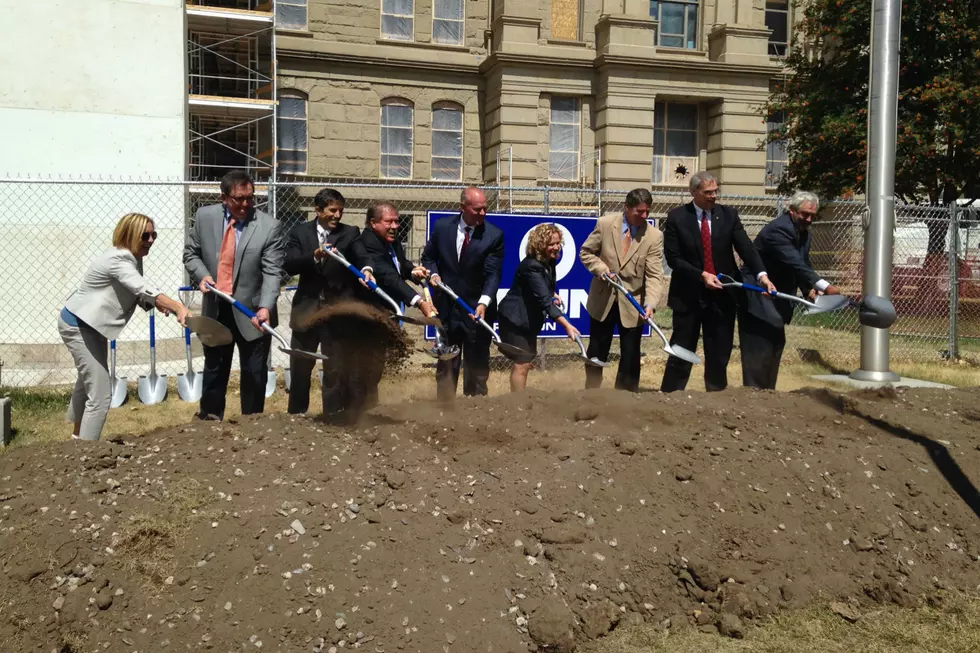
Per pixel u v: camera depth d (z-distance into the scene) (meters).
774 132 19.59
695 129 22.72
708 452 4.61
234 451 4.28
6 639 3.07
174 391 8.60
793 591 3.82
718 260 6.52
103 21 10.50
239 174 5.52
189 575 3.36
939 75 16.28
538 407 5.34
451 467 4.29
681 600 3.74
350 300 5.71
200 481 3.90
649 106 21.55
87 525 3.50
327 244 5.62
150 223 5.13
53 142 10.38
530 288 6.40
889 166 8.93
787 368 10.20
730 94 22.05
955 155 16.56
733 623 3.55
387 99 21.84
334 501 3.84
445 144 22.33
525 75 21.25
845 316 14.09
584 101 21.86
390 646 3.21
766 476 4.50
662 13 22.23
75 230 10.45
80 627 3.14
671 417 5.24
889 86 8.80
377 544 3.63
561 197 21.69
